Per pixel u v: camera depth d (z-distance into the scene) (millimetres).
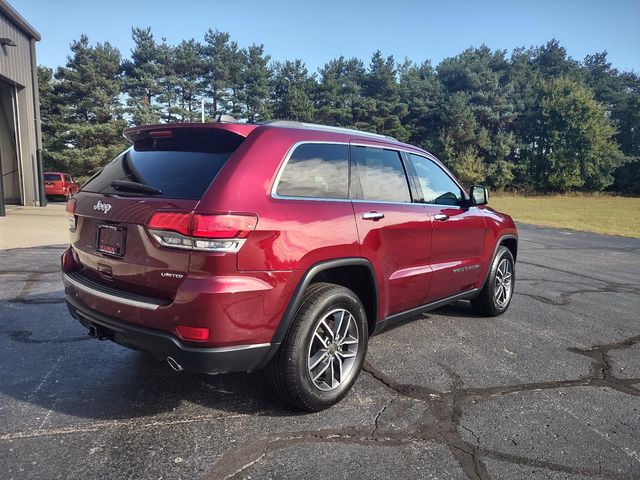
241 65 54719
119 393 3154
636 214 29250
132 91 48844
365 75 57906
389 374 3621
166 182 2768
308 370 2861
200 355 2488
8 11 15711
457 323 5043
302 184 2967
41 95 43250
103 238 2932
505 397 3303
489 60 66438
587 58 86062
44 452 2449
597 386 3553
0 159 13773
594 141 55594
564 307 5949
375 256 3322
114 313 2738
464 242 4504
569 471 2461
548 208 34875
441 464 2473
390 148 3844
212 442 2602
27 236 10297
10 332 4258
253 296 2553
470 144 55312
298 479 2303
